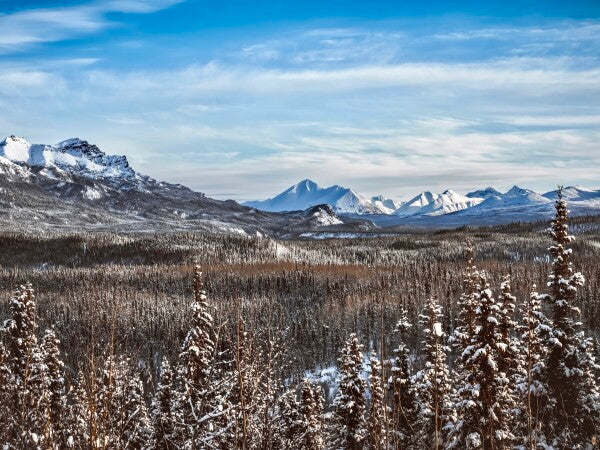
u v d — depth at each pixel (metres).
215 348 15.98
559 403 27.42
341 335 107.56
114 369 12.91
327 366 96.50
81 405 13.01
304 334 104.50
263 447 17.55
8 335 31.50
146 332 74.88
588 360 28.41
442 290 130.12
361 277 185.00
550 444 26.16
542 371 27.78
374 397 29.80
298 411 32.81
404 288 140.50
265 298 136.38
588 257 184.75
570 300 28.81
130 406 19.88
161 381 25.06
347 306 133.12
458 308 100.56
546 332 27.56
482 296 25.39
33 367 23.23
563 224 28.94
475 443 24.14
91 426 11.95
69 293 150.38
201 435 15.19
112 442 12.91
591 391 28.11
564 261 28.73
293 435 31.20
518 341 28.58
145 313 108.50
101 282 184.75
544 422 26.94
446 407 27.55
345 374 38.66
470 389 24.98
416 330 70.44
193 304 23.73
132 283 191.12
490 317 24.97
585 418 27.28
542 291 110.81
